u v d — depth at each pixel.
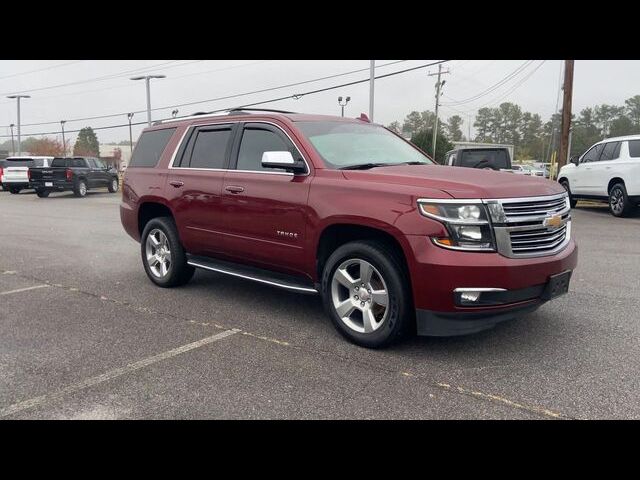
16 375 3.92
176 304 5.77
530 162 76.44
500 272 3.80
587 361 4.10
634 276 6.89
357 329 4.45
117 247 9.64
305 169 4.75
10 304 5.80
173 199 6.03
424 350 4.34
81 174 23.64
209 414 3.33
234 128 5.58
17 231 11.92
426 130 54.84
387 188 4.16
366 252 4.23
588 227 11.59
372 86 21.91
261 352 4.34
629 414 3.29
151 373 3.94
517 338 4.60
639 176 12.55
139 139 6.97
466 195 3.86
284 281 5.09
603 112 97.06
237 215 5.26
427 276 3.88
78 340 4.65
